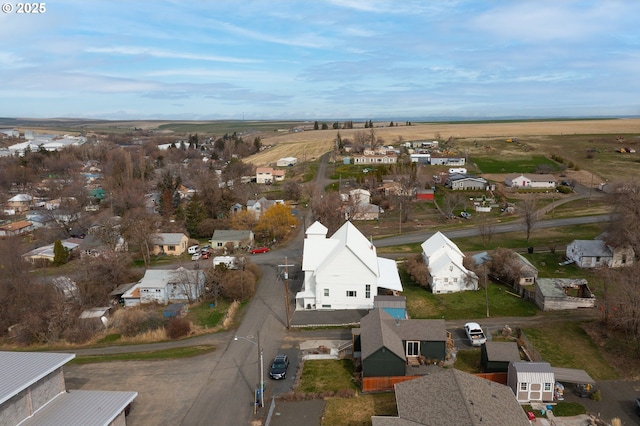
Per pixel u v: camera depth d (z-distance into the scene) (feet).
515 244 253.65
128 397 105.70
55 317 169.58
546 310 169.68
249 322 169.17
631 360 133.08
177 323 163.43
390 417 96.22
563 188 391.45
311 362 138.21
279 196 418.92
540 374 113.80
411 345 135.85
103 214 357.61
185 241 283.79
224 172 532.32
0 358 105.09
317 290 177.99
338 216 323.16
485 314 168.96
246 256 248.73
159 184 419.54
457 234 283.38
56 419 96.12
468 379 103.81
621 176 436.76
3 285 188.24
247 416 111.75
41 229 326.44
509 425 90.43
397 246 261.85
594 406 112.06
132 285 210.18
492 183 425.28
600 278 188.44
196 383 128.16
